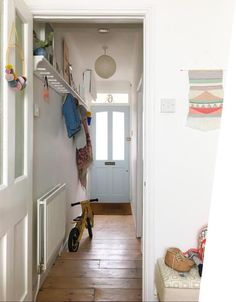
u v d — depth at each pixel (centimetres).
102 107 632
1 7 137
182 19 190
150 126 191
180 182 193
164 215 193
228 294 58
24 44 173
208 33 190
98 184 634
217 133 192
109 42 400
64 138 334
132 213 514
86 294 224
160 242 193
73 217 390
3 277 140
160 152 192
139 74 359
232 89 64
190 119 192
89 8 188
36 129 222
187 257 183
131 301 214
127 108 632
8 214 143
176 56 191
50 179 267
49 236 226
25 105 175
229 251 59
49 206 227
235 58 64
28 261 179
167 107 191
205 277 69
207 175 193
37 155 225
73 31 333
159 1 190
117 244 341
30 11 187
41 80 231
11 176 147
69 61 370
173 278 161
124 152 634
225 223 61
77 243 321
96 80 618
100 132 634
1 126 139
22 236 170
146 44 191
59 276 254
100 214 511
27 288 178
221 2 190
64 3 188
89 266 275
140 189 361
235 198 58
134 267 274
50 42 222
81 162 419
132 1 189
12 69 139
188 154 193
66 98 313
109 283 242
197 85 191
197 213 193
